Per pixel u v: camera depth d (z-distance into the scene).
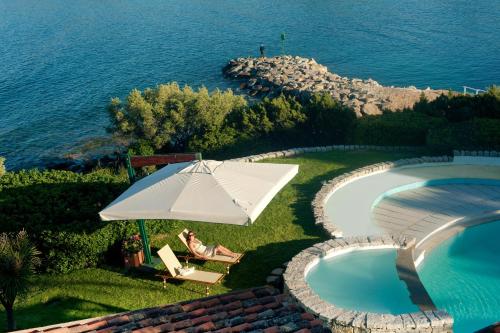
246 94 65.25
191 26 111.25
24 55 92.06
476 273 17.78
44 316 15.68
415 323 13.31
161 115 43.66
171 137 44.72
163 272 17.41
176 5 141.12
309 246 18.78
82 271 17.97
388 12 107.50
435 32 87.38
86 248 17.55
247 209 15.20
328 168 26.34
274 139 35.06
